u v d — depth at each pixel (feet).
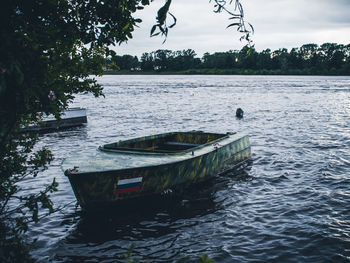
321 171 34.91
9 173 13.91
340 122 72.13
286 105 111.65
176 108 104.94
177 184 27.35
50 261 18.02
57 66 11.18
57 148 47.52
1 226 12.11
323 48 540.11
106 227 22.17
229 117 84.12
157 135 36.40
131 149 29.09
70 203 26.53
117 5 11.67
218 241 20.31
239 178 32.96
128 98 141.59
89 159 25.73
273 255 18.53
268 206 25.79
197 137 38.93
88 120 78.48
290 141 52.16
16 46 8.56
